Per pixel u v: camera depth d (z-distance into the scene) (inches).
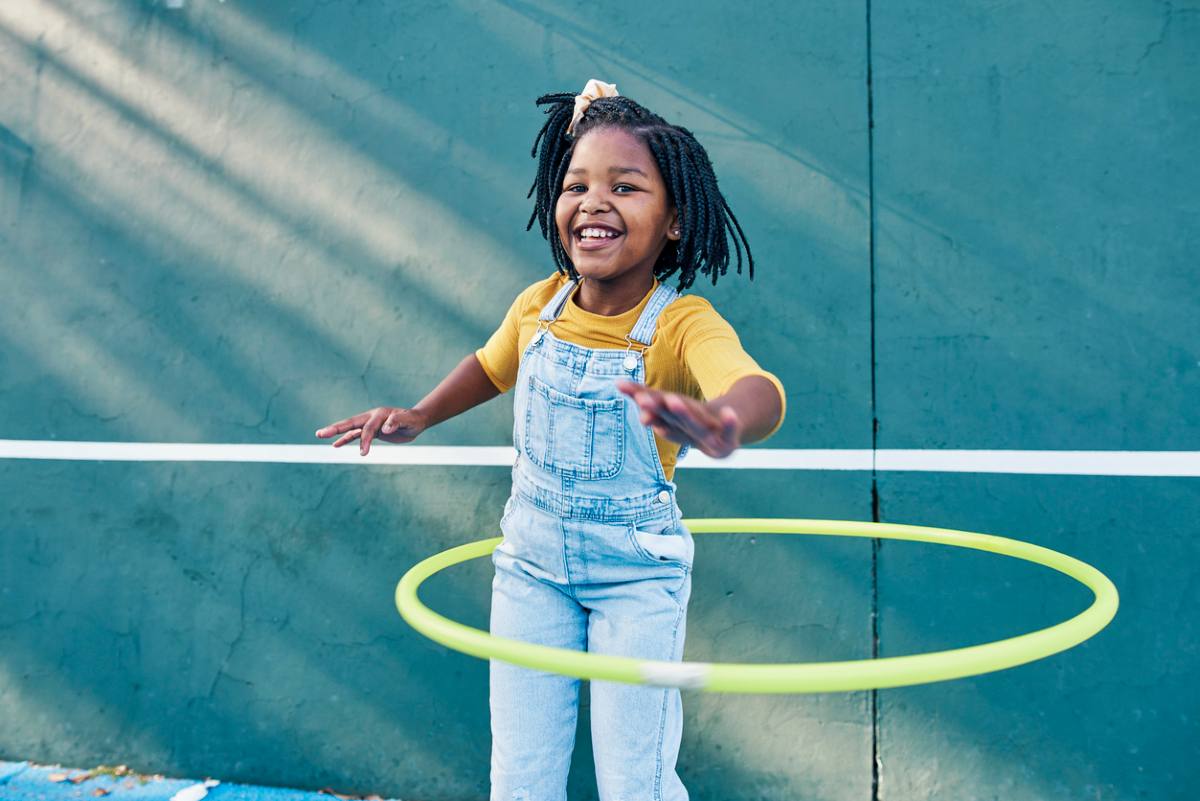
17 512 108.5
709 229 69.9
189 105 107.5
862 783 92.0
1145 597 87.4
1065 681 89.0
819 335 93.4
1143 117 89.0
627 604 65.9
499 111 100.2
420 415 77.4
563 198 67.3
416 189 101.7
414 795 99.0
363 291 102.3
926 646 91.0
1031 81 91.0
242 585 103.3
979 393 90.6
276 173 105.0
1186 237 87.9
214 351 105.1
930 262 91.7
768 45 95.3
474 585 98.2
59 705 106.7
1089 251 89.4
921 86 92.6
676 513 69.8
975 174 91.4
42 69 111.0
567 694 70.2
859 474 92.4
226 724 103.3
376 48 103.6
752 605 94.1
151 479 105.7
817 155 93.9
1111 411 88.4
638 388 43.6
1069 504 88.9
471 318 99.8
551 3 99.9
